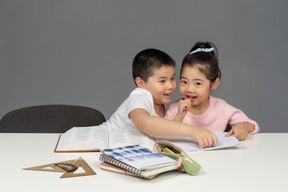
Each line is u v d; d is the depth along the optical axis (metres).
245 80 4.23
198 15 4.24
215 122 1.93
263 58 4.24
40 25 4.15
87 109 2.24
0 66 4.14
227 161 1.30
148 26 4.25
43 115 2.17
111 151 1.21
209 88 1.79
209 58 1.74
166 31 4.26
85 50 4.21
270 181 1.12
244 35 4.23
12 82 4.14
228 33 4.24
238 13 4.23
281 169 1.23
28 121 2.13
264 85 4.23
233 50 4.24
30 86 4.15
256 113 4.21
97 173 1.17
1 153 1.37
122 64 4.24
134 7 4.23
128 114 1.61
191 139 1.55
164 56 1.81
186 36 4.26
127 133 1.54
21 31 4.14
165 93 1.81
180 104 1.73
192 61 1.74
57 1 4.15
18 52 4.15
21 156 1.33
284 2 4.21
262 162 1.29
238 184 1.10
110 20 4.21
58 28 4.17
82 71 4.21
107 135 1.52
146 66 1.79
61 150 1.38
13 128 2.10
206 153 1.39
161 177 1.14
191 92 1.76
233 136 1.57
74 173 1.17
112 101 4.21
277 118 4.22
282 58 4.25
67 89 4.19
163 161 1.13
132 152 1.21
